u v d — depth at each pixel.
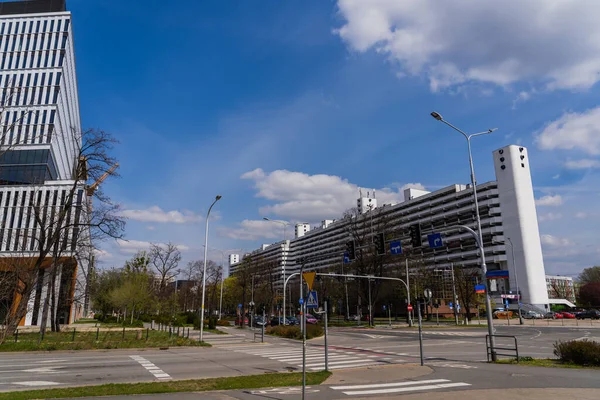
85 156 31.88
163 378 14.17
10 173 60.19
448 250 107.62
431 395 10.43
